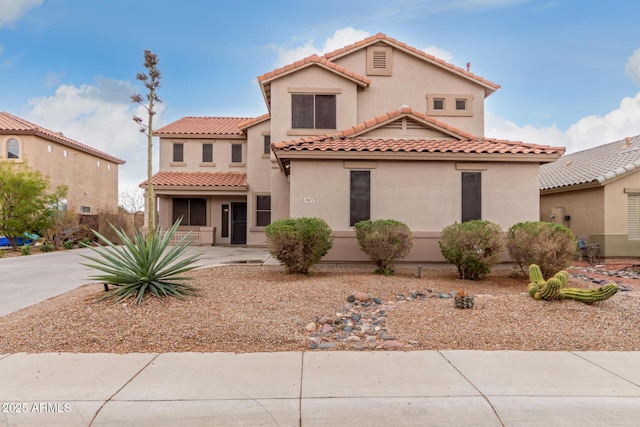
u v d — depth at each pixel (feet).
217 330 18.83
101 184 98.48
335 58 53.72
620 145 61.93
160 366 15.23
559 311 21.71
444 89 54.34
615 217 48.88
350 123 50.49
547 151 38.06
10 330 18.92
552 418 12.00
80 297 24.39
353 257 38.22
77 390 13.21
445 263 38.45
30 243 65.51
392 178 38.65
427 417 11.95
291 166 38.40
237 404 12.37
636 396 13.03
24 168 64.75
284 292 25.84
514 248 33.32
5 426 11.48
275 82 50.49
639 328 19.63
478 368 15.11
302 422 11.73
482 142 42.42
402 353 16.75
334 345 17.83
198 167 72.23
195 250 58.23
